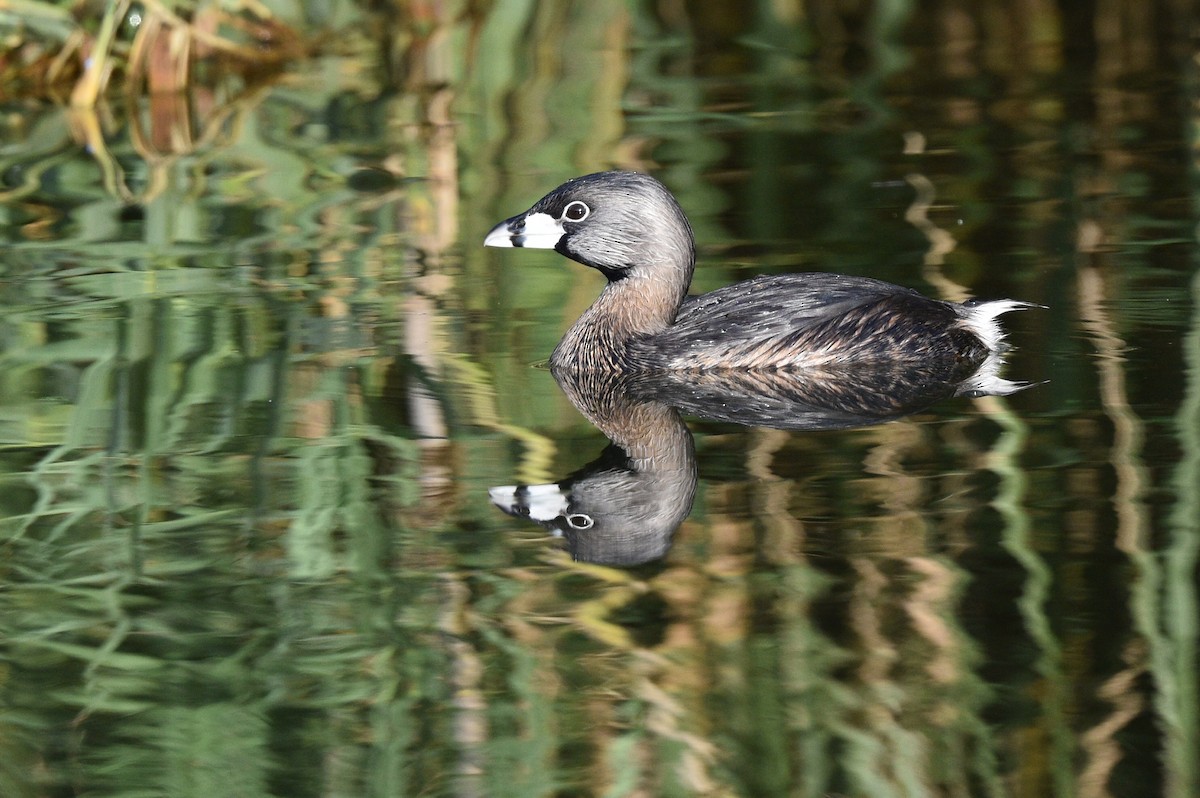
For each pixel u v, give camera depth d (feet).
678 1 85.97
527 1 78.48
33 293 46.34
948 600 26.71
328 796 22.26
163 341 41.88
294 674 25.32
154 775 22.93
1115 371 37.47
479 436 35.47
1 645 26.32
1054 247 48.19
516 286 47.42
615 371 41.24
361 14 79.97
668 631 26.22
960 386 37.45
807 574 27.81
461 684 24.97
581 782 22.49
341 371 39.81
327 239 52.21
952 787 22.15
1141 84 70.64
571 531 30.01
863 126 65.72
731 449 34.12
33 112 72.69
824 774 22.44
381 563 28.89
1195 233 48.85
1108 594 26.61
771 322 40.98
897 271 46.52
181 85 74.69
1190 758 22.52
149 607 27.61
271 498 31.99
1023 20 84.58
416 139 66.08
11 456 34.27
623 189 42.47
